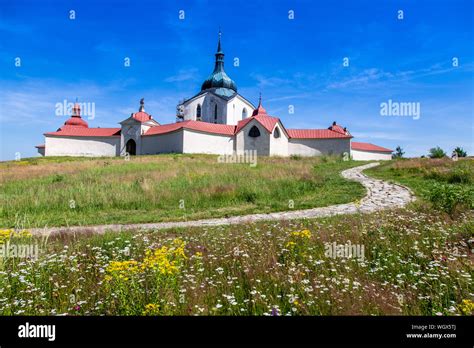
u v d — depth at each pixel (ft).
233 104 200.13
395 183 58.95
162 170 76.33
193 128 161.99
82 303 14.23
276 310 12.25
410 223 27.02
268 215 39.45
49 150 186.70
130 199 48.19
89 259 20.70
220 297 14.51
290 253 19.54
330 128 190.39
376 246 20.65
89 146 191.21
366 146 200.44
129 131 186.19
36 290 15.34
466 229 23.39
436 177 61.62
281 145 170.50
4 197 50.06
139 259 20.83
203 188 53.06
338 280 15.64
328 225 28.22
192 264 18.75
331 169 89.92
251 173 68.33
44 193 50.96
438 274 15.43
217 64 216.33
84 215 42.39
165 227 33.37
